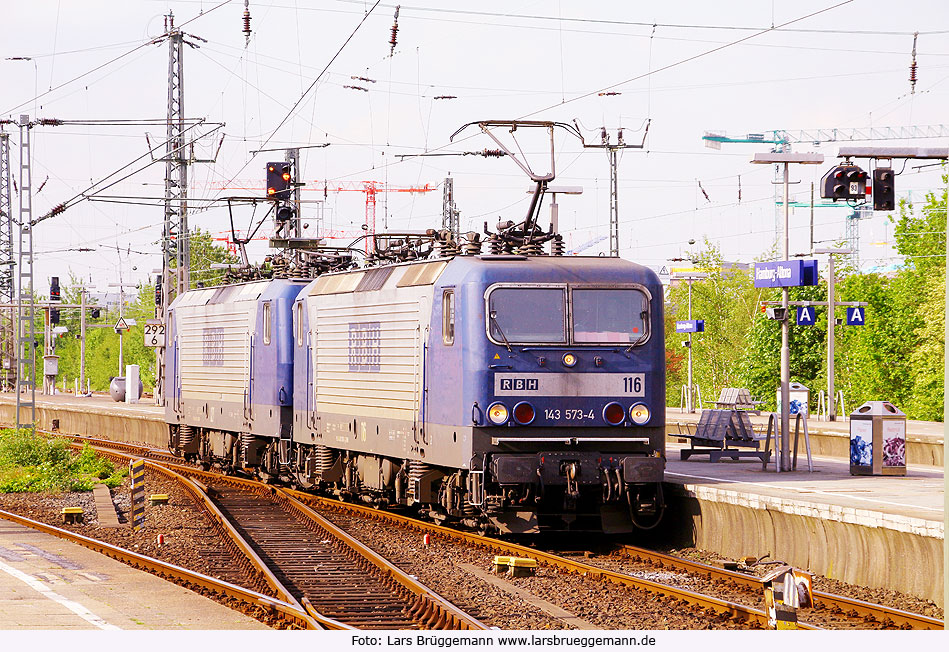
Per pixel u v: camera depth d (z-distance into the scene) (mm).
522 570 34094
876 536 32312
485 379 38250
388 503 50500
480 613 28234
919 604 29688
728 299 158875
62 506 58031
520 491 38719
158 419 97812
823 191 50375
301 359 55812
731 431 56812
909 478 46719
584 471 38250
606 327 39125
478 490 38344
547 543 41969
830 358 99062
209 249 145125
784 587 23656
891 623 26781
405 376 43719
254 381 61969
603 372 38906
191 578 32531
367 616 28469
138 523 46250
